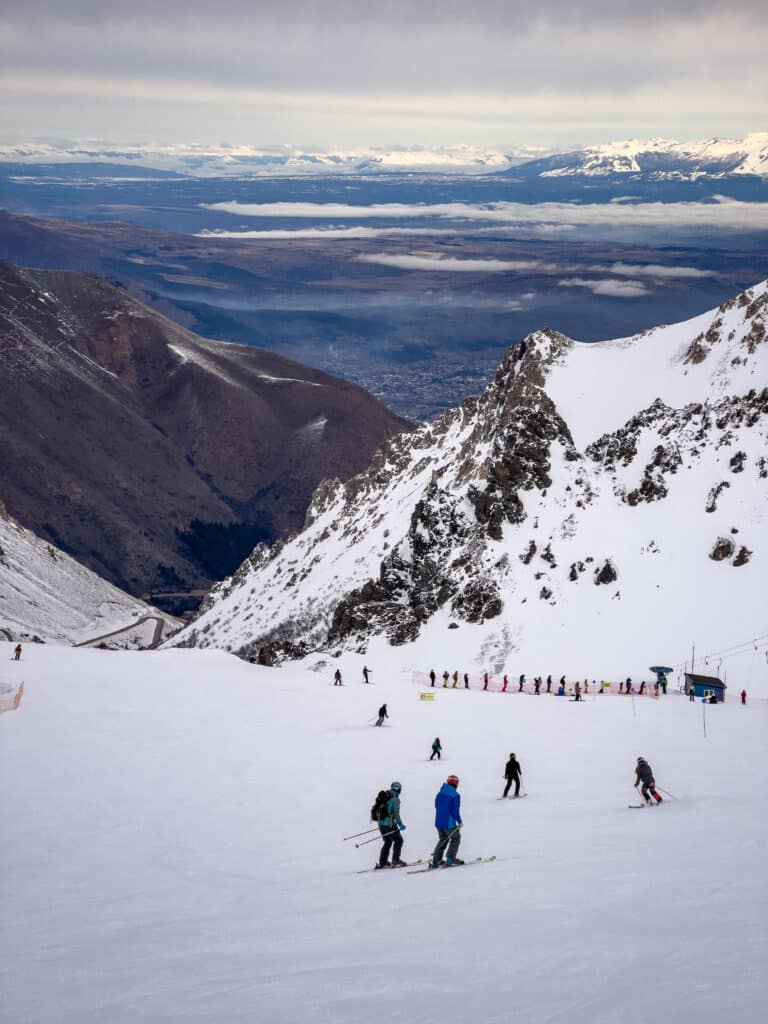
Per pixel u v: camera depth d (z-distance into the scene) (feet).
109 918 87.81
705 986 49.93
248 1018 52.90
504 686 327.88
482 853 99.96
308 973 61.21
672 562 434.30
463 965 59.06
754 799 113.50
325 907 83.25
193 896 94.63
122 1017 55.57
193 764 169.37
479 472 562.66
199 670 305.73
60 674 274.57
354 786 151.84
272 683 289.74
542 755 176.86
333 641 505.25
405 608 490.08
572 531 471.62
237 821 130.21
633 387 563.48
